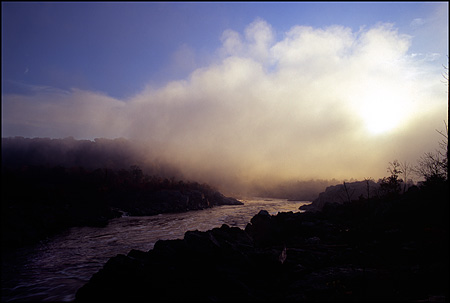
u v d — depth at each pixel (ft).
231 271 52.24
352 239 62.08
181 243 63.41
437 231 47.14
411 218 64.03
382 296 34.50
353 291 38.14
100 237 216.74
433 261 42.52
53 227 274.77
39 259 145.79
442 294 33.50
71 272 117.80
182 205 523.29
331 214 101.91
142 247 167.22
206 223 278.46
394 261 47.03
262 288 47.75
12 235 200.34
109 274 59.36
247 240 74.74
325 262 54.80
